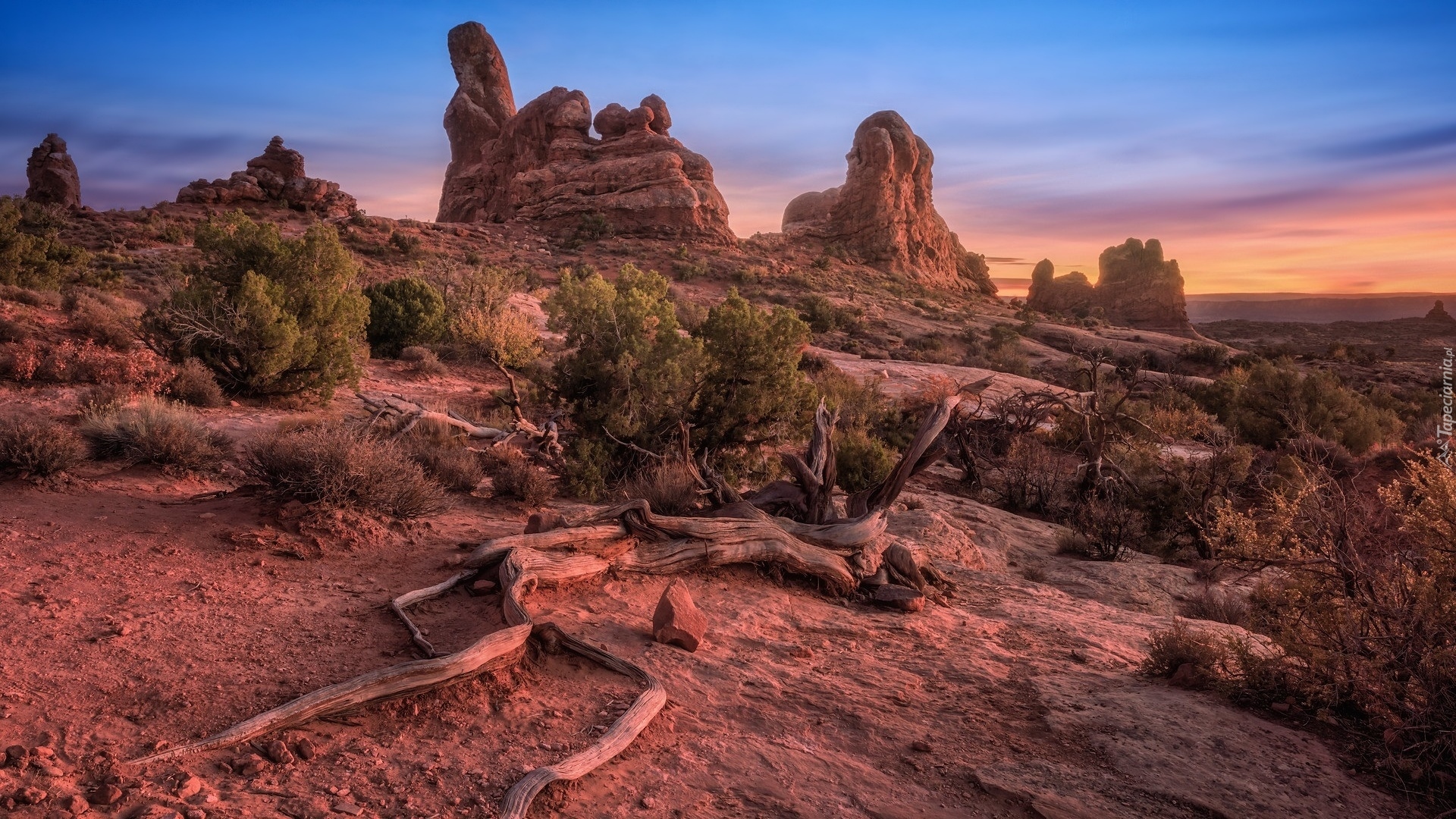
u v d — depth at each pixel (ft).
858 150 564.30
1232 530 20.04
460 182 544.62
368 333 99.19
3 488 23.84
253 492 24.93
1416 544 18.66
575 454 41.39
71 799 10.47
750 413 44.78
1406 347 433.89
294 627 17.10
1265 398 106.42
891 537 30.37
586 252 387.34
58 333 60.13
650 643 19.16
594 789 12.71
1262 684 18.26
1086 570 43.16
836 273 451.94
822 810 12.80
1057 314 497.46
